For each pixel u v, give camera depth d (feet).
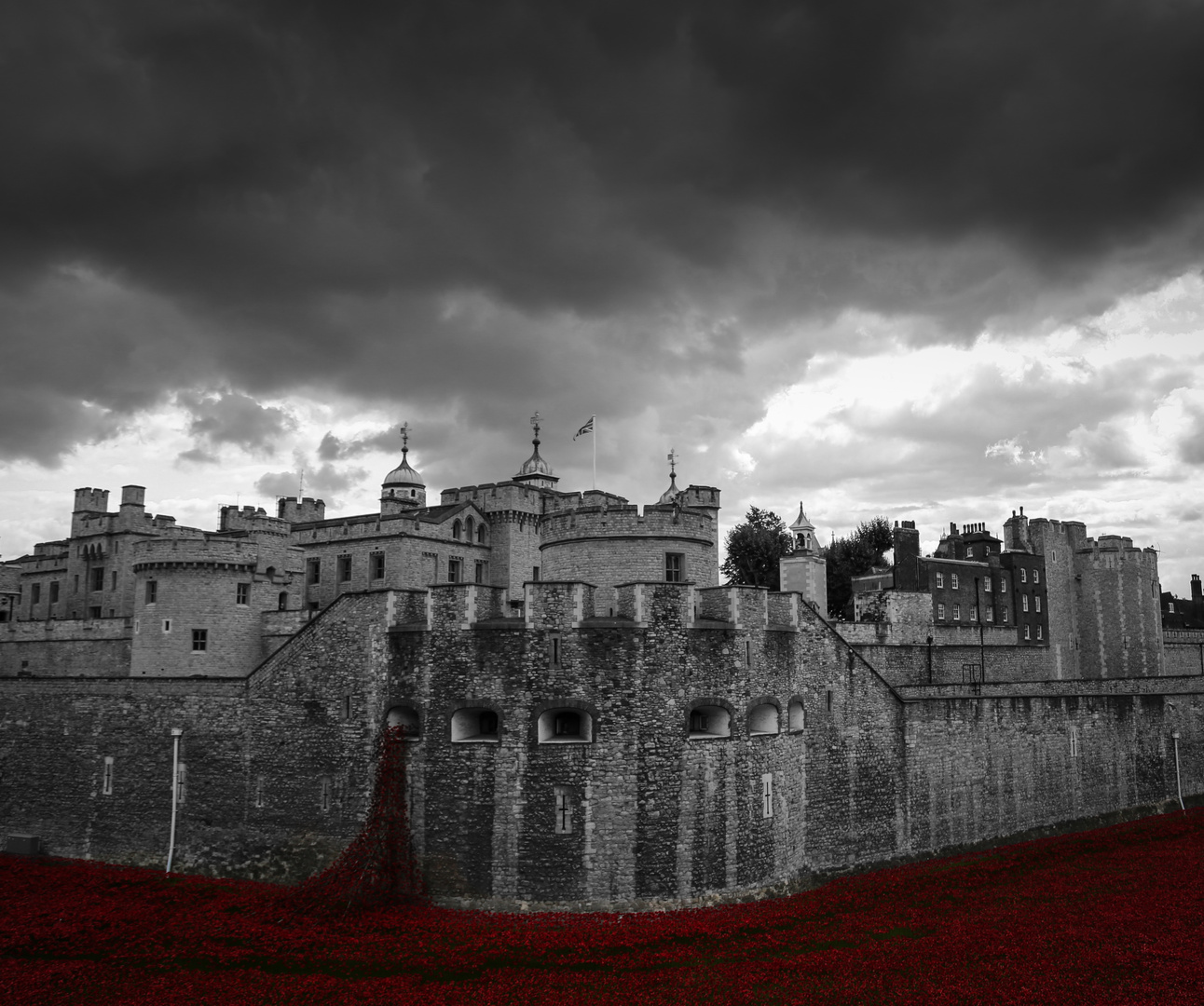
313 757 150.71
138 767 166.40
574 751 134.82
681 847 135.64
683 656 139.33
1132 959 106.93
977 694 188.96
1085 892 139.74
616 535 160.04
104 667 231.30
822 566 228.43
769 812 145.79
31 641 246.68
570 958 114.01
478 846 135.64
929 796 176.04
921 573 283.79
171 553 199.52
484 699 138.10
